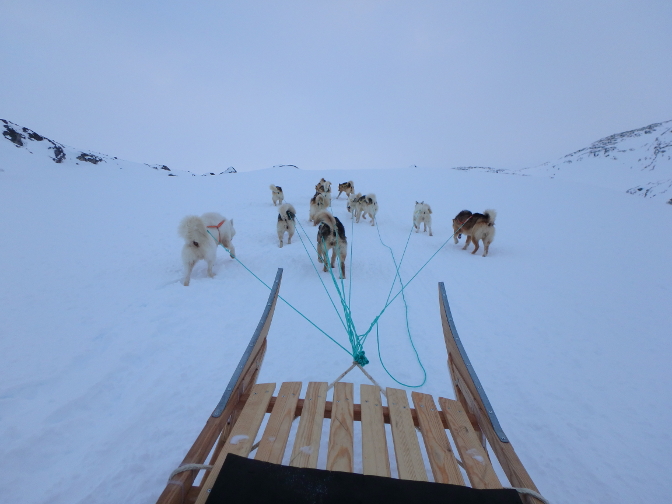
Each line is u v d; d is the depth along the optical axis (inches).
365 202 501.4
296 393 82.3
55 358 136.8
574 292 244.8
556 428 109.9
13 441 92.6
